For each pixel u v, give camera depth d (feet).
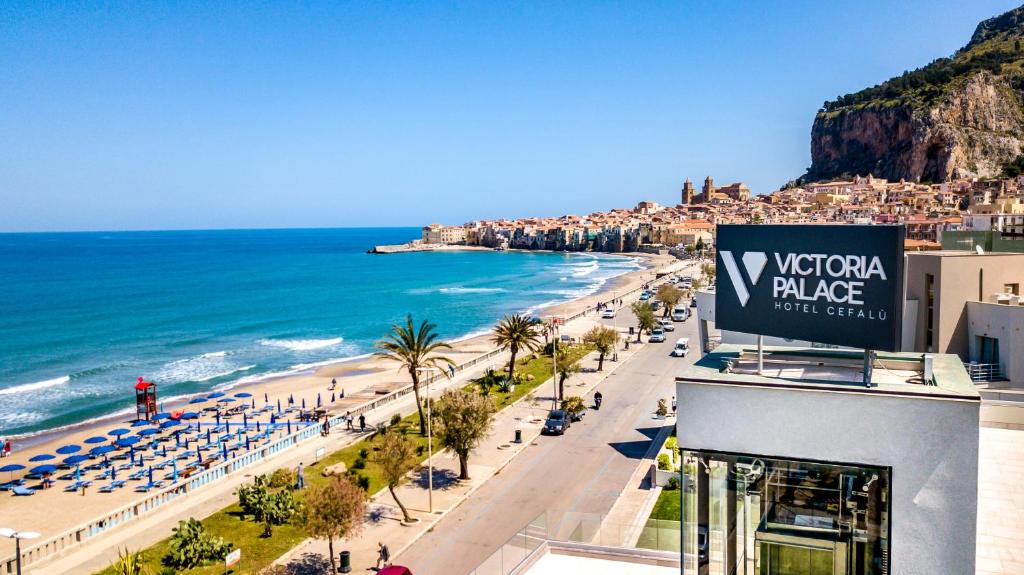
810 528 44.32
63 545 112.88
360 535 117.91
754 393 44.78
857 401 42.42
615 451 161.17
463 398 146.92
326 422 181.27
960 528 40.86
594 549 77.51
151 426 207.21
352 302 546.26
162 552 111.55
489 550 111.96
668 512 121.80
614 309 431.02
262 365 309.22
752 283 49.16
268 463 157.07
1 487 155.94
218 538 111.14
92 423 219.00
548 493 136.15
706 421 46.09
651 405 203.00
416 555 111.04
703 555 46.75
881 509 42.47
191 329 412.98
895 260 42.22
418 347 180.34
